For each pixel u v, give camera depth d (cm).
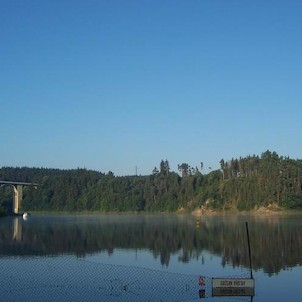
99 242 8075
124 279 4262
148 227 11975
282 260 5709
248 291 3559
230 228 11169
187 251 6744
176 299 3466
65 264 5253
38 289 3812
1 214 18912
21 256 6041
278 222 13275
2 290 3775
